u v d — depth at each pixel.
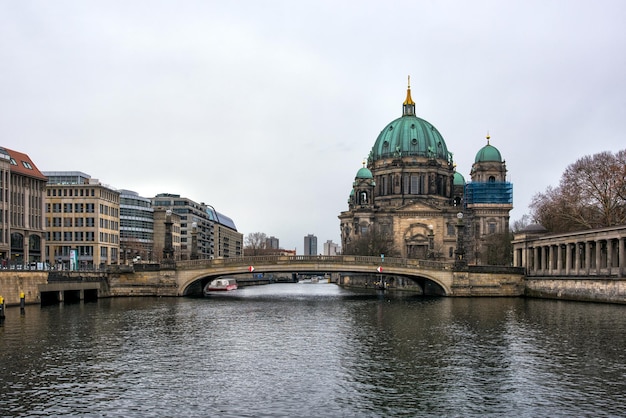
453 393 38.12
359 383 40.50
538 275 126.00
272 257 121.69
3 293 88.44
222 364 46.34
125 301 107.81
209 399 36.59
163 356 49.56
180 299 114.88
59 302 101.62
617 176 126.56
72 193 165.00
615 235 105.19
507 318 77.38
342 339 58.97
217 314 83.88
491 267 126.75
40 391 38.34
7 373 43.16
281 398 36.88
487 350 52.22
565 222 138.25
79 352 51.22
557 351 51.56
